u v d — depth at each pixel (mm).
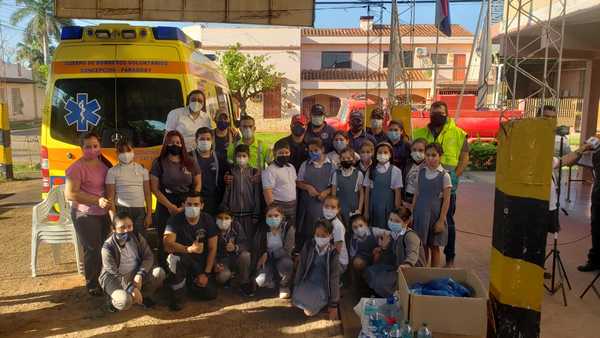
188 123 5848
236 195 5324
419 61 28578
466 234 7262
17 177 12164
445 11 10055
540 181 3576
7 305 4852
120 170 5039
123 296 4438
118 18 6410
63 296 5070
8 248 6637
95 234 4934
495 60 15609
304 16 6465
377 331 3848
